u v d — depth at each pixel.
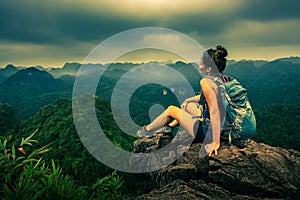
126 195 4.45
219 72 3.67
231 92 3.63
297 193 3.21
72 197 3.25
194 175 3.62
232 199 3.20
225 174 3.36
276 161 3.47
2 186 3.11
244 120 3.61
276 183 3.26
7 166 3.25
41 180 3.26
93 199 3.82
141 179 5.05
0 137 3.56
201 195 3.16
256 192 3.28
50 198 3.01
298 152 3.86
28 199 2.79
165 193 3.28
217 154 3.61
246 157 3.54
